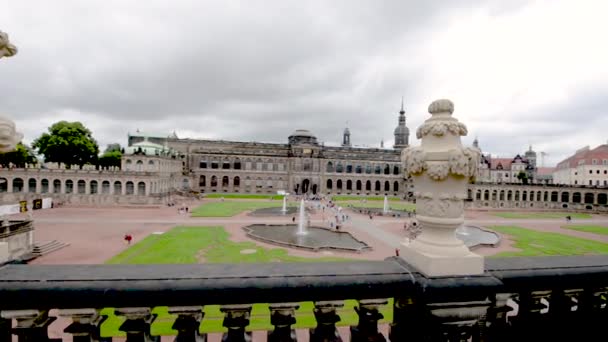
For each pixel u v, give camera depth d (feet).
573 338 15.34
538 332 15.06
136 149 319.47
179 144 431.43
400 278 12.57
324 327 13.14
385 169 459.73
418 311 12.92
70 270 11.85
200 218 200.44
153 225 171.42
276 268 12.90
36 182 249.96
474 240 153.58
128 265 12.60
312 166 437.99
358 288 12.22
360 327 13.38
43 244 116.16
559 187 345.51
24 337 11.38
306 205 284.82
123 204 259.19
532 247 138.92
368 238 149.89
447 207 13.17
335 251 123.95
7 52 12.70
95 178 260.21
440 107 13.98
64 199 253.44
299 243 136.05
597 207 321.73
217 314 51.42
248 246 126.93
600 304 15.71
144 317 11.94
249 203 301.43
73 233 145.69
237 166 427.33
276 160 434.71
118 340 41.14
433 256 12.87
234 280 11.76
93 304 10.93
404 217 224.74
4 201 239.09
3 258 12.26
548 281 13.87
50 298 10.74
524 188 349.41
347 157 449.06
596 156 405.18
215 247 123.54
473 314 12.78
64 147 295.89
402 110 512.22
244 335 12.67
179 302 11.32
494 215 271.28
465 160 12.74
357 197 404.57
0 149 12.08
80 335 11.64
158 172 288.92
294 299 11.93
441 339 12.56
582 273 14.29
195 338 12.12
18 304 10.68
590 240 157.07
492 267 13.91
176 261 104.17
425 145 14.08
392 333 14.03
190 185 401.08
